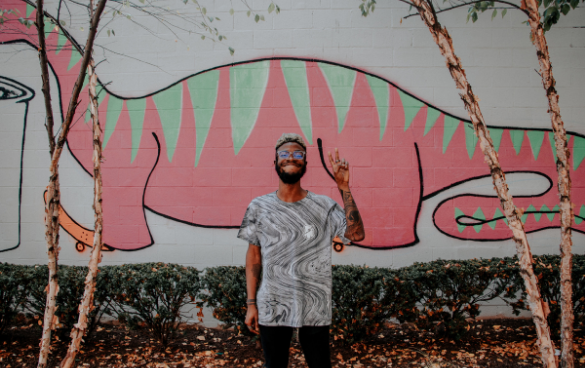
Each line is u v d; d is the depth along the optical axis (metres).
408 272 3.63
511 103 4.29
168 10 4.24
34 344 3.75
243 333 3.55
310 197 2.33
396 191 4.29
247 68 4.38
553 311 3.60
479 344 3.73
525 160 4.27
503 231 4.25
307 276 2.18
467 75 4.32
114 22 4.46
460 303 3.61
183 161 4.38
